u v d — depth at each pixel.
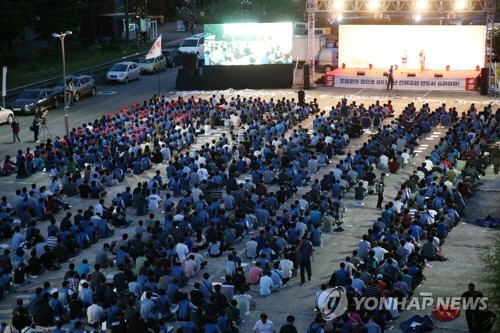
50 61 77.62
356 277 25.98
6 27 73.75
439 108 52.59
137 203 36.47
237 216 33.56
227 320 23.30
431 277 28.77
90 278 27.22
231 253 28.53
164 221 33.97
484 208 37.25
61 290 26.17
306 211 32.97
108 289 25.56
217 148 44.34
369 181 39.38
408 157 43.66
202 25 108.19
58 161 42.56
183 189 39.06
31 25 79.38
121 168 42.69
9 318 26.52
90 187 39.19
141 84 71.25
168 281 26.50
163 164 44.97
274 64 66.81
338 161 44.84
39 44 84.94
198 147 48.31
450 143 43.66
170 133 48.31
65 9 80.94
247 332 24.95
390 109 55.00
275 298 27.59
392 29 67.75
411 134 46.66
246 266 29.97
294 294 27.91
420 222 31.84
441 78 64.38
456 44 66.50
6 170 43.25
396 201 33.81
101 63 78.56
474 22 79.25
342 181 38.59
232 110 53.22
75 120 56.94
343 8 65.50
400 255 28.36
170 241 29.81
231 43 66.62
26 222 34.66
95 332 22.95
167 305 25.39
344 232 34.12
